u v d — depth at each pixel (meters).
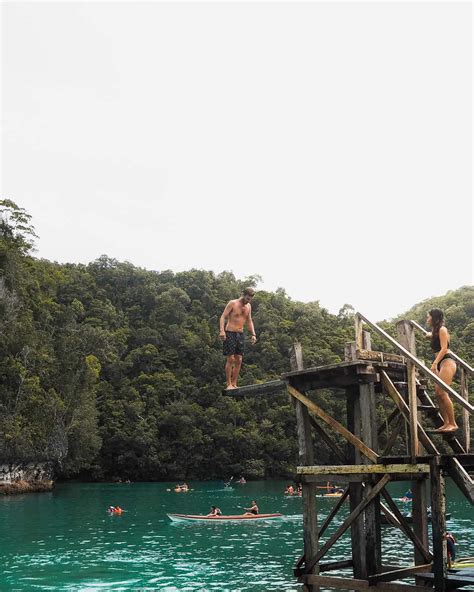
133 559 25.28
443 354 12.52
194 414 88.44
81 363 73.75
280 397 96.06
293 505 49.44
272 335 107.62
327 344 108.19
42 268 94.56
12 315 68.25
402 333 14.34
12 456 60.59
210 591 19.31
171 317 111.31
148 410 89.62
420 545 13.00
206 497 57.81
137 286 118.00
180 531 34.00
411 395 11.92
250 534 32.72
